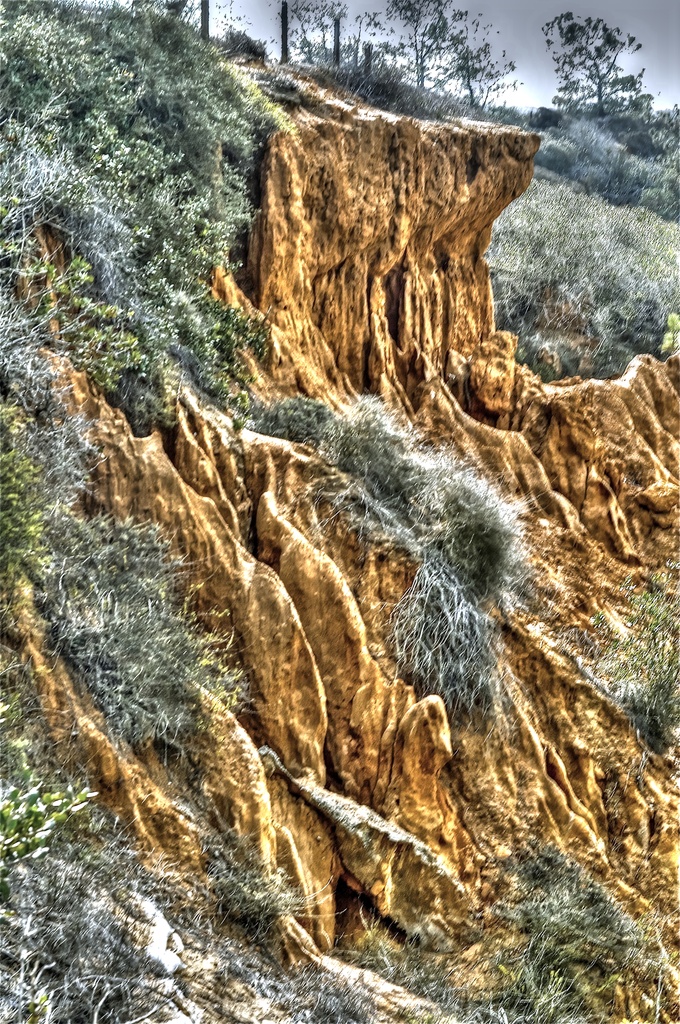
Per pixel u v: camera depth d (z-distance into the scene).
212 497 8.92
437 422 13.26
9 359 7.60
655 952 8.99
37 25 11.10
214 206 11.77
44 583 7.09
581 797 10.16
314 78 16.22
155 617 7.70
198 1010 5.76
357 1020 6.69
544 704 10.48
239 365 11.21
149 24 12.88
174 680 7.47
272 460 9.63
